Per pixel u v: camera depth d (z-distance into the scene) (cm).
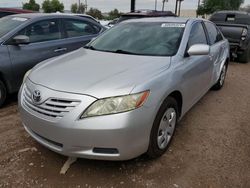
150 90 285
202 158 333
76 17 611
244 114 475
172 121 339
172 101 327
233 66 914
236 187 286
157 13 1088
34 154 334
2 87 470
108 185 285
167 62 344
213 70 503
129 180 293
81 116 266
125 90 272
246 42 927
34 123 293
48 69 334
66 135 271
